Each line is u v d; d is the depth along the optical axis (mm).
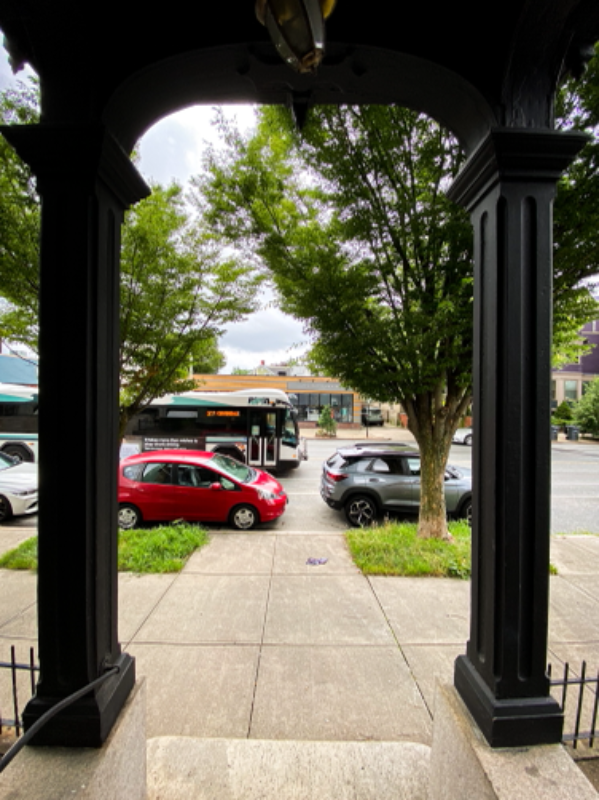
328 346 5535
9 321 5578
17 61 1776
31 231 5023
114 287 1979
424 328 5438
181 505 7691
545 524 1789
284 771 2422
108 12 1730
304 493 11508
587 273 4684
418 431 6605
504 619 1751
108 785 1652
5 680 3250
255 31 1733
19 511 8398
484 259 1942
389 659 3613
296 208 5500
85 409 1747
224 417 14406
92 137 1689
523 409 1800
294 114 2146
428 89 1964
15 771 1573
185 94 2039
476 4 1743
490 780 1559
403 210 5066
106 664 1845
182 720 2900
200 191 5430
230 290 6230
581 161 4238
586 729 2816
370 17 1750
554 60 1780
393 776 2400
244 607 4520
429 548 6090
